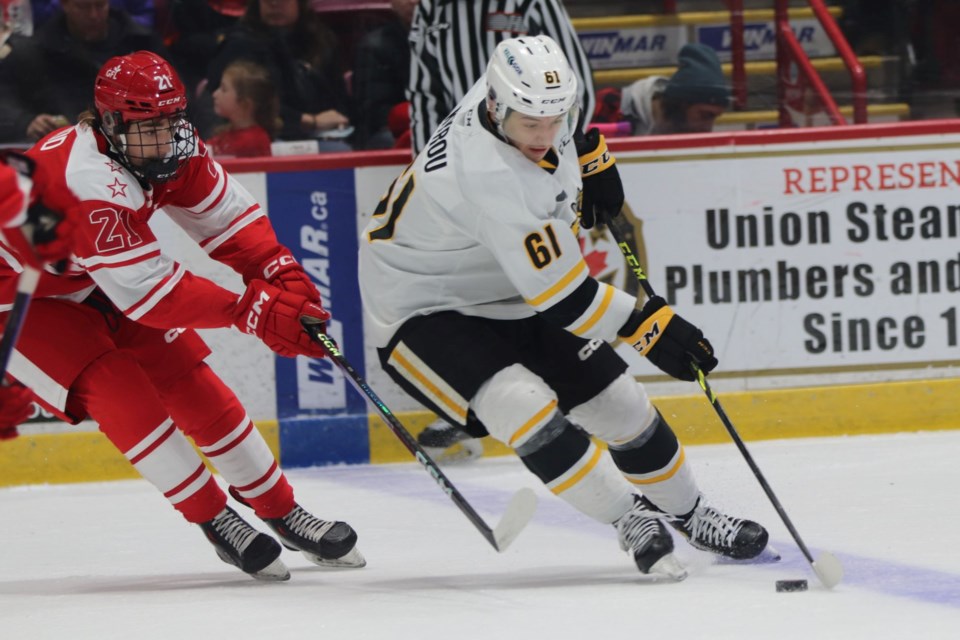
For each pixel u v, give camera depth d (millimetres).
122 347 9898
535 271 8781
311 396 15102
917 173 15172
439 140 9234
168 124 9172
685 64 15703
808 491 12594
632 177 15070
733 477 13328
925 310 15312
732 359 15273
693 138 15055
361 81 15625
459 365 9047
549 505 12703
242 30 15469
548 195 8828
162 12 15656
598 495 9055
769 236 15172
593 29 16547
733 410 15250
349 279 15094
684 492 9633
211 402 9914
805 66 16016
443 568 10250
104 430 9695
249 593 9508
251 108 15336
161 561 11156
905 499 12062
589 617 8250
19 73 15227
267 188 15023
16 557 11570
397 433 9180
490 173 8742
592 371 9367
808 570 9500
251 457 9984
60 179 9070
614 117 15797
